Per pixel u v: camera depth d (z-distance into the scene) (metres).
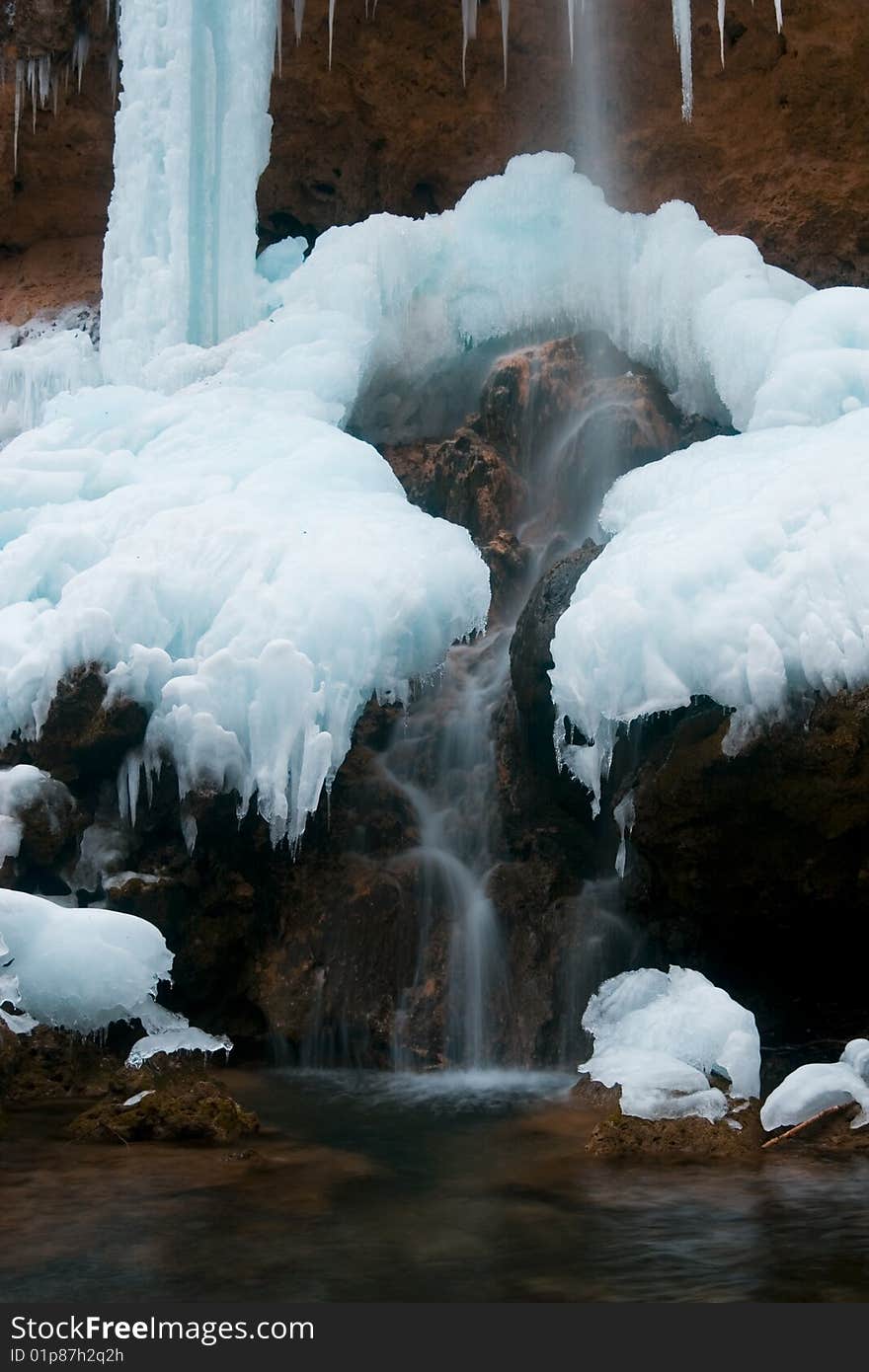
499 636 13.23
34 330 18.25
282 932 11.48
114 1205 7.19
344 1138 8.63
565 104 17.39
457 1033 10.91
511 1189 7.50
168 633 11.73
